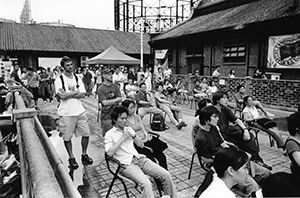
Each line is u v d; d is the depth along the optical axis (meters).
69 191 1.76
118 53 17.59
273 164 5.04
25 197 2.50
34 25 29.06
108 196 3.75
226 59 17.23
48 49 25.72
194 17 24.08
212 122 3.91
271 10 14.27
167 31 24.02
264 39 14.55
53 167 2.31
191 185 4.15
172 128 8.11
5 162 3.86
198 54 19.61
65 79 4.59
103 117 5.24
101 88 5.36
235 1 20.16
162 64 24.69
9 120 5.92
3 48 23.98
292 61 13.17
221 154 2.26
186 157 5.42
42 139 3.30
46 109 11.23
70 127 4.50
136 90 10.96
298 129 3.05
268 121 5.36
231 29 15.05
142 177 3.28
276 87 10.83
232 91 12.73
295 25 12.73
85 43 28.78
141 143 3.71
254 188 3.14
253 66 15.33
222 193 2.08
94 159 5.26
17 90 7.83
